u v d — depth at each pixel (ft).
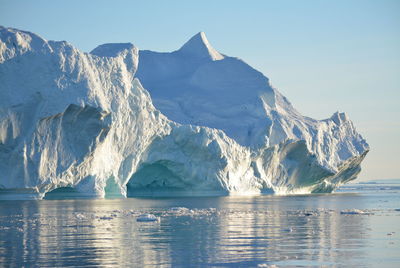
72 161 501.15
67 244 216.95
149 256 190.90
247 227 277.44
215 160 654.53
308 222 305.12
